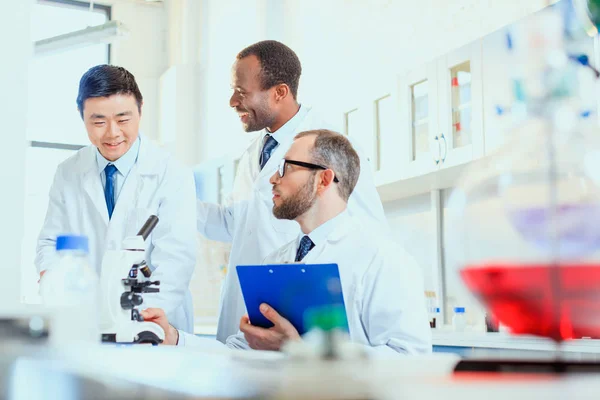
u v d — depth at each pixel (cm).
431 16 370
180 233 240
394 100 380
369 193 254
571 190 52
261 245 266
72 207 244
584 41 72
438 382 37
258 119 278
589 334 55
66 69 648
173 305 231
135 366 50
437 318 365
